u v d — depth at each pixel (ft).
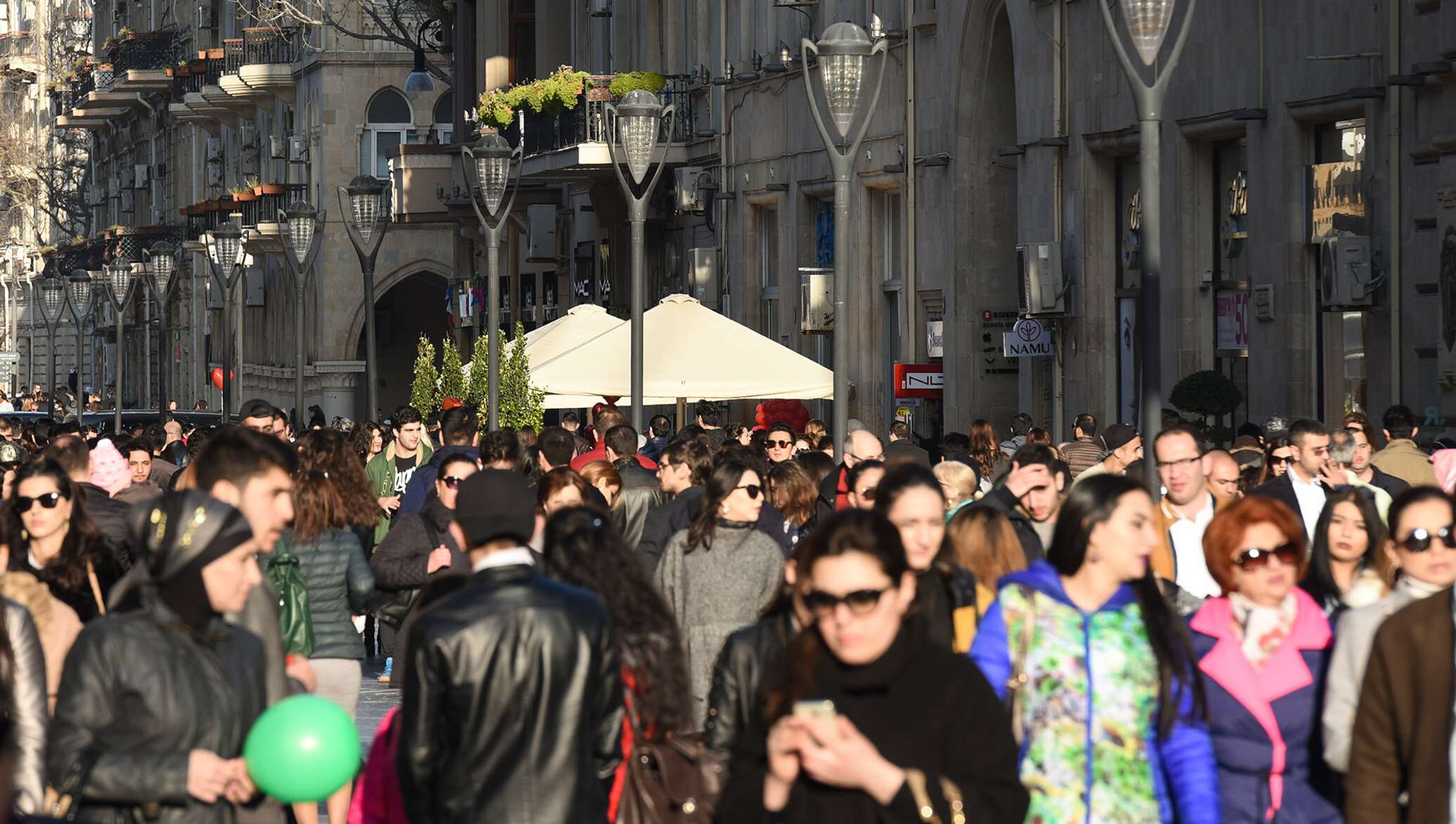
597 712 56.80
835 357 145.79
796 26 287.69
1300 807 61.46
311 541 89.15
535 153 343.26
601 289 365.81
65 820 43.88
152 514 54.08
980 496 107.14
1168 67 104.88
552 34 395.34
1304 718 61.46
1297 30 182.09
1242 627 61.98
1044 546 86.07
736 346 188.34
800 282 286.25
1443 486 126.31
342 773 51.96
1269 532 61.36
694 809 58.39
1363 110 174.09
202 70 640.99
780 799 44.65
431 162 453.17
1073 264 221.05
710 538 82.48
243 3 623.77
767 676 47.96
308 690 62.39
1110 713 53.52
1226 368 199.82
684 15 327.88
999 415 248.73
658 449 172.86
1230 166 199.31
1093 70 216.13
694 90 321.32
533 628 55.16
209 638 53.98
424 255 537.24
